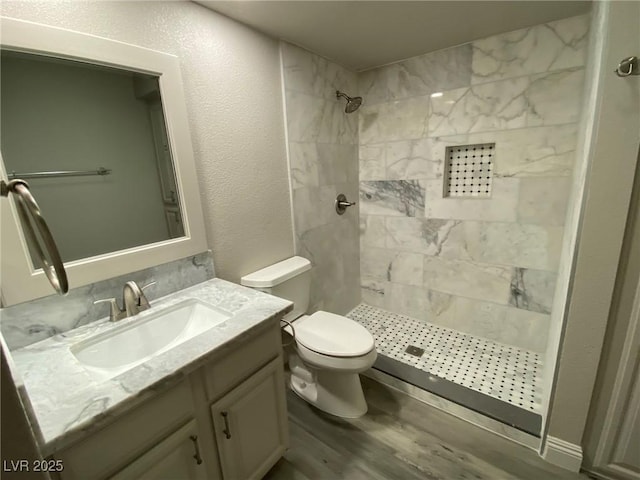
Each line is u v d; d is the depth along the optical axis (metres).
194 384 0.90
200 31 1.28
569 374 1.18
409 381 1.74
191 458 0.92
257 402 1.13
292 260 1.82
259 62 1.54
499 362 1.88
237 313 1.10
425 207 2.18
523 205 1.81
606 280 1.04
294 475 1.31
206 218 1.39
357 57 1.96
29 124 0.93
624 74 0.88
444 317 2.29
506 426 1.44
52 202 0.99
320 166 2.01
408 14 1.42
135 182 1.17
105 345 1.01
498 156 1.83
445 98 1.94
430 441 1.45
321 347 1.42
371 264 2.58
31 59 0.91
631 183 0.94
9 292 0.89
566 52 1.54
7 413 0.43
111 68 1.06
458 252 2.11
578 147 1.45
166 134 1.22
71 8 0.94
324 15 1.40
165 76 1.16
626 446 1.15
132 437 0.77
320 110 1.95
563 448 1.26
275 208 1.74
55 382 0.77
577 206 1.16
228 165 1.46
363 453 1.41
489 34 1.69
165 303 1.20
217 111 1.38
